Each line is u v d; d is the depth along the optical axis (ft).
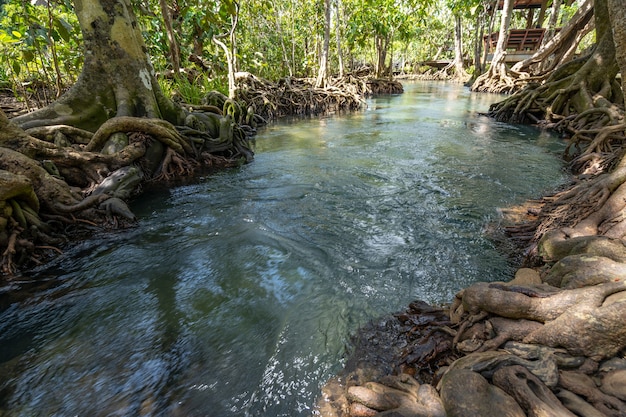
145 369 8.46
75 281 12.09
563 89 36.63
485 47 92.43
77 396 7.77
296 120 49.39
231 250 14.01
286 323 9.85
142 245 14.49
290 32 77.71
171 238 15.06
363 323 9.70
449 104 61.41
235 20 43.78
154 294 11.39
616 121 26.61
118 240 14.89
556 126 35.50
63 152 17.65
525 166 23.82
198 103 37.09
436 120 44.57
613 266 7.59
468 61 131.44
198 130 25.85
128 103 22.20
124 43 21.97
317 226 15.83
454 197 18.48
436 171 22.98
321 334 9.36
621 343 6.25
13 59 27.43
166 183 22.03
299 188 20.65
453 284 11.30
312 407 7.25
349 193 19.63
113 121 20.43
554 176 21.59
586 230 11.05
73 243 14.55
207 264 13.06
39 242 13.75
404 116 48.83
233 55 47.96
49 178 15.17
